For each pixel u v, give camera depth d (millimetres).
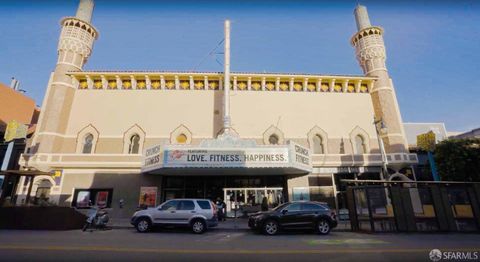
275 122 23875
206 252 7668
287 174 21688
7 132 23984
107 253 7473
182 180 21609
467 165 20141
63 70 23672
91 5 27344
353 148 23594
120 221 17969
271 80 25391
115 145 22234
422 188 14484
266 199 19969
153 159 18859
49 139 21234
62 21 25672
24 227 13477
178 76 24469
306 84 25406
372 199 13836
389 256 7309
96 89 24156
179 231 13141
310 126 24016
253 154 18188
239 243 9438
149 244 8969
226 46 24891
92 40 26578
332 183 21969
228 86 23297
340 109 24906
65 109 22797
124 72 24078
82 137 22406
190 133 22906
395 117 24188
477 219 13719
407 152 23375
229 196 21094
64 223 13625
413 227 13359
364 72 27391
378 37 27391
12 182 20734
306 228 12477
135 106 23641
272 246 8812
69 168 20969
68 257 6980
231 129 23266
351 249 8273
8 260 6625
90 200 20391
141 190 20828
